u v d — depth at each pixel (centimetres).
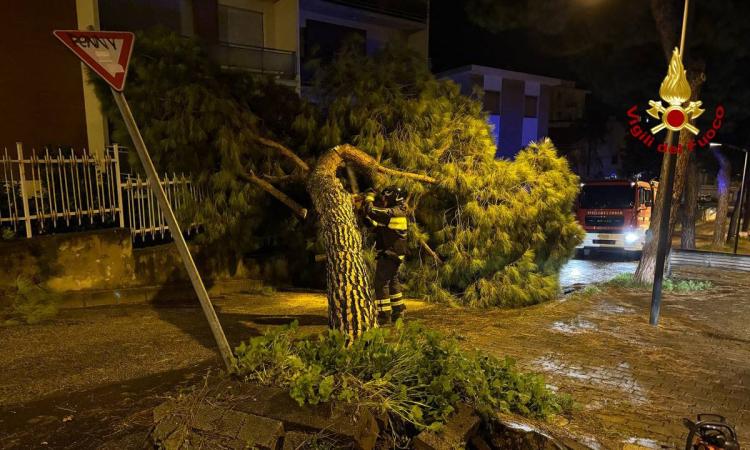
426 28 2230
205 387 318
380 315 640
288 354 351
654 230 1073
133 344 513
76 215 742
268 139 786
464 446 296
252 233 884
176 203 805
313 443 271
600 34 1392
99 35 334
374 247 776
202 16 1554
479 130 800
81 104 1250
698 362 585
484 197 783
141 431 322
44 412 354
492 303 793
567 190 840
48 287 688
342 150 543
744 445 388
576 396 459
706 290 1073
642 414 430
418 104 783
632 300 924
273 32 1720
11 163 680
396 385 327
